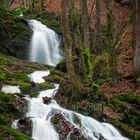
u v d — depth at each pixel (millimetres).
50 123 11719
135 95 15023
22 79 16469
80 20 18250
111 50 16781
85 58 18031
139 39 16734
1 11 24297
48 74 18438
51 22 29000
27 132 11203
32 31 25422
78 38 16359
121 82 16844
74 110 13406
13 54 23281
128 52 21656
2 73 16250
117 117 13539
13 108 12133
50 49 26062
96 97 14234
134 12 17203
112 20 16734
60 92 14469
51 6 36281
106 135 12594
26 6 36094
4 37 23172
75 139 11438
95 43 22719
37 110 12570
